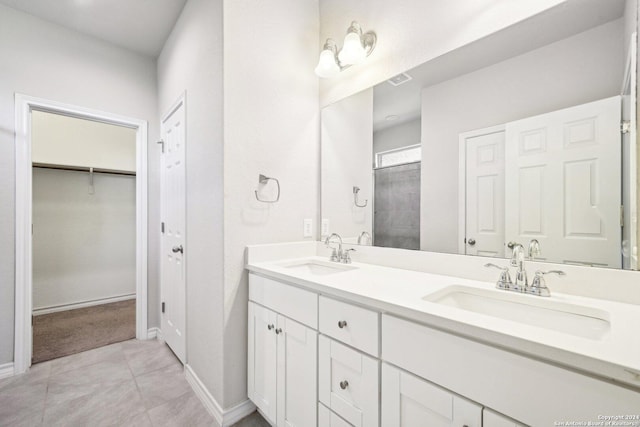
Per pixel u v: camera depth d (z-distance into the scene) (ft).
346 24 5.73
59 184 10.32
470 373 2.27
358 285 3.49
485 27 3.86
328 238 5.75
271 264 4.97
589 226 3.11
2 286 6.14
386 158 5.08
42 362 6.73
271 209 5.41
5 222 6.20
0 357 6.07
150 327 8.25
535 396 1.96
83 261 10.77
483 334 2.16
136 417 4.86
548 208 3.38
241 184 4.96
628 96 2.91
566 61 3.27
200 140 5.56
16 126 6.34
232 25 4.85
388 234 5.04
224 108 4.74
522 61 3.58
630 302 2.84
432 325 2.52
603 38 3.05
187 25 6.22
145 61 8.36
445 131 4.31
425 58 4.50
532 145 3.51
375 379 2.95
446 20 4.26
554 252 3.32
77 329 8.69
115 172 11.24
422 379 2.58
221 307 4.78
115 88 7.80
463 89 4.11
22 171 6.38
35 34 6.64
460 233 4.15
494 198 3.82
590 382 1.77
